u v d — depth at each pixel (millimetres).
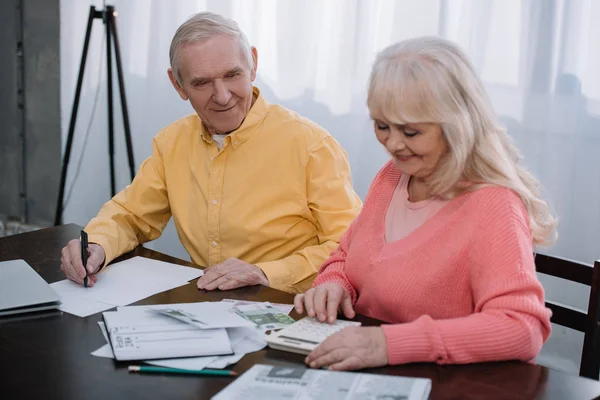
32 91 3484
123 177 3408
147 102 3240
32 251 1781
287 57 2797
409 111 1191
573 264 1485
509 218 1219
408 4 2508
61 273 1623
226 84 1700
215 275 1544
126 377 1112
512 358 1151
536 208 1279
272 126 1812
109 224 1778
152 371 1127
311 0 2717
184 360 1158
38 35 3398
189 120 1912
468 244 1243
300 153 1791
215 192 1824
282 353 1190
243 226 1806
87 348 1223
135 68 3270
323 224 1785
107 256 1661
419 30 2502
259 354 1188
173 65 1729
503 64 2363
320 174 1797
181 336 1213
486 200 1246
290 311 1388
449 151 1254
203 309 1333
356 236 1453
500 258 1195
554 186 2332
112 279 1580
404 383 1032
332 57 2707
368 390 1014
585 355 1440
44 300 1391
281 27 2781
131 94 3297
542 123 2328
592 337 1428
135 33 3229
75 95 3127
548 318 1165
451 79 1203
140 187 1908
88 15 3301
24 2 3395
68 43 3346
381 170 1486
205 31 1670
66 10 3311
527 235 1223
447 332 1141
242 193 1812
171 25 3109
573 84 2270
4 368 1144
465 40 2428
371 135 2701
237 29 1721
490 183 1261
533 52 2307
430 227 1308
